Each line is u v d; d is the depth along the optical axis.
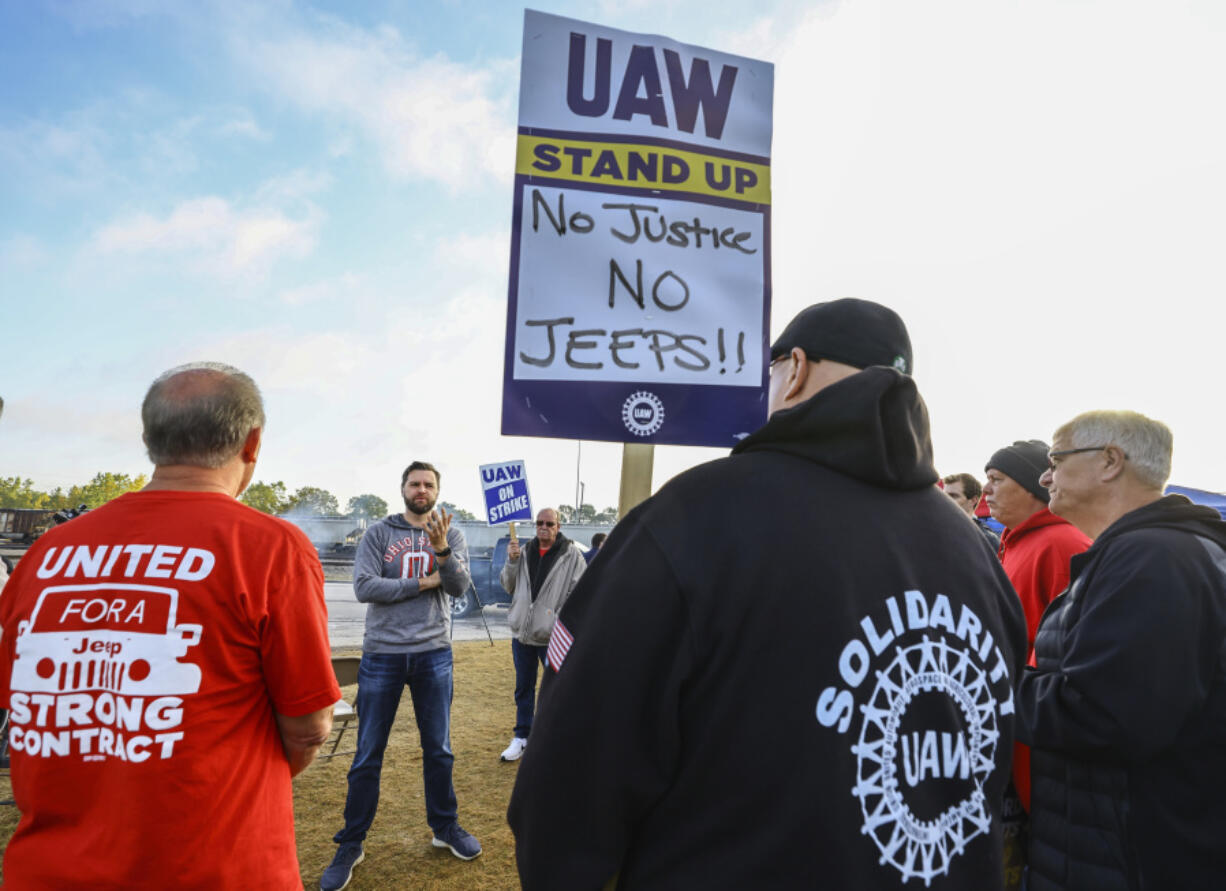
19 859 1.24
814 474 0.94
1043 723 1.46
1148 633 1.36
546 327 1.93
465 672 7.57
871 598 0.87
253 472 1.61
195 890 1.25
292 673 1.40
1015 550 2.58
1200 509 1.56
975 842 0.90
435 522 3.27
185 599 1.31
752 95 2.19
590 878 0.83
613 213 2.01
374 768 3.12
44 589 1.31
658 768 0.85
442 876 3.10
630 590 0.86
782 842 0.78
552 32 2.06
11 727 1.29
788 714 0.81
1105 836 1.42
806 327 1.08
